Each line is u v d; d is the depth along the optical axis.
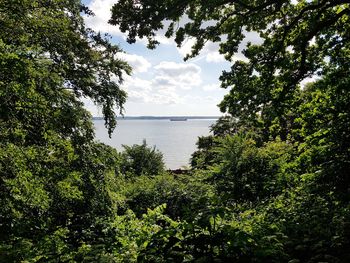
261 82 10.85
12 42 7.88
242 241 4.38
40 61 8.29
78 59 13.48
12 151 7.34
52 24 9.08
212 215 4.56
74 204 11.00
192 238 4.56
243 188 14.95
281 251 4.55
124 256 4.82
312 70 10.20
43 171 8.31
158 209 7.76
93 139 13.05
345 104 8.75
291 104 10.48
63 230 8.24
